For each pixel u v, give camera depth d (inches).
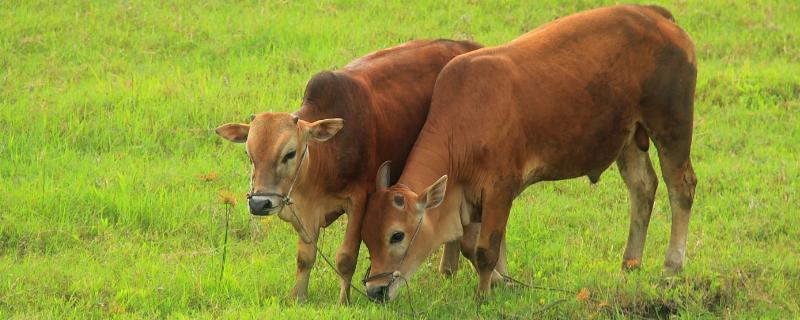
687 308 1234.0
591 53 1278.3
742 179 1713.8
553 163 1277.1
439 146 1218.6
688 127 1334.9
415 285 1323.8
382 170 1199.6
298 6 2361.0
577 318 1221.1
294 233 1491.1
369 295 1189.7
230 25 2235.5
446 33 2244.1
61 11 2239.2
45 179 1589.6
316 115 1200.2
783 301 1259.8
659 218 1583.4
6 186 1557.6
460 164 1221.7
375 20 2299.5
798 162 1775.3
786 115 1971.0
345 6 2381.9
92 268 1330.0
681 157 1339.8
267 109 1854.1
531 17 2348.7
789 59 2234.3
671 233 1360.7
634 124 1322.6
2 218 1449.3
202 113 1835.6
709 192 1675.7
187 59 2089.1
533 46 1268.5
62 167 1648.6
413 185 1197.1
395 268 1187.9
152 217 1499.8
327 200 1221.7
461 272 1392.7
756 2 2474.2
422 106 1309.1
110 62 2049.7
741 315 1227.9
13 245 1409.9
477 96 1223.5
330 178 1203.9
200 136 1780.3
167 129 1788.9
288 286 1298.0
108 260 1371.8
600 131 1288.1
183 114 1829.5
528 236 1515.7
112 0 2306.8
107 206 1517.0
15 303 1220.5
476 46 1405.0
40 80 1951.3
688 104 1332.4
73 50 2090.3
